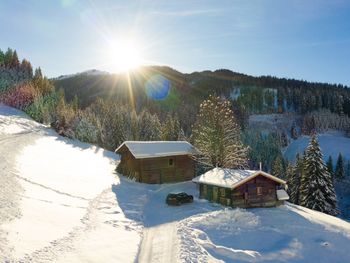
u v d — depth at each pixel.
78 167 46.75
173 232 24.12
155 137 93.94
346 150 154.12
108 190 36.00
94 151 66.94
